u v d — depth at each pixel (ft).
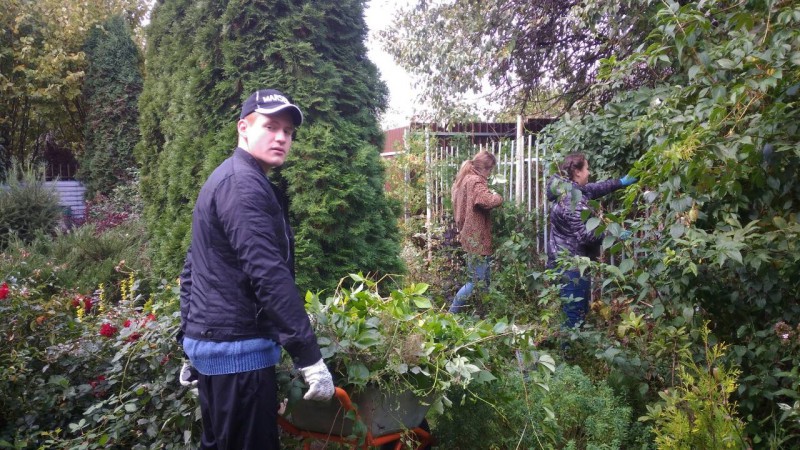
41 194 33.78
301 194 14.52
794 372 9.28
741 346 10.24
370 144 16.02
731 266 10.16
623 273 11.19
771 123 9.16
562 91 29.45
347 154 15.25
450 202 26.04
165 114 17.94
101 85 47.21
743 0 9.89
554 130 20.45
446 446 10.58
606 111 18.54
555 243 16.52
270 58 14.87
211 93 15.24
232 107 14.93
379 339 8.38
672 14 9.86
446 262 22.06
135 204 41.01
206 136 15.37
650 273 11.04
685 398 8.68
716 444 8.08
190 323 7.59
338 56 15.64
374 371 8.26
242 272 7.42
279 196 8.04
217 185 7.52
